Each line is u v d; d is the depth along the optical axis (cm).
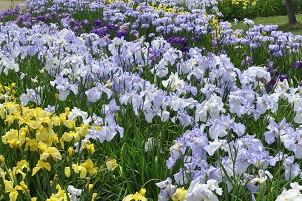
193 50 495
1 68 479
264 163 302
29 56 568
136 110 387
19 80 483
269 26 653
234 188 288
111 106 385
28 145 329
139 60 511
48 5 1153
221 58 438
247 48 670
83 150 334
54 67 498
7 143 335
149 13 797
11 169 322
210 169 294
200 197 272
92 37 596
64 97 401
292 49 591
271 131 326
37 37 608
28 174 316
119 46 517
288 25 1095
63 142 340
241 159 299
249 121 401
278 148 326
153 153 337
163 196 290
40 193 302
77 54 496
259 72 417
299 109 372
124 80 421
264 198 288
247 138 313
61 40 559
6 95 405
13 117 337
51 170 320
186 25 727
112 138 356
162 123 389
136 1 1064
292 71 547
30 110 343
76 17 1006
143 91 389
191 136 311
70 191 291
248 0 1340
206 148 305
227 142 317
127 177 342
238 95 371
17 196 301
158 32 775
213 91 409
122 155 347
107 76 457
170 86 413
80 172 310
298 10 1372
